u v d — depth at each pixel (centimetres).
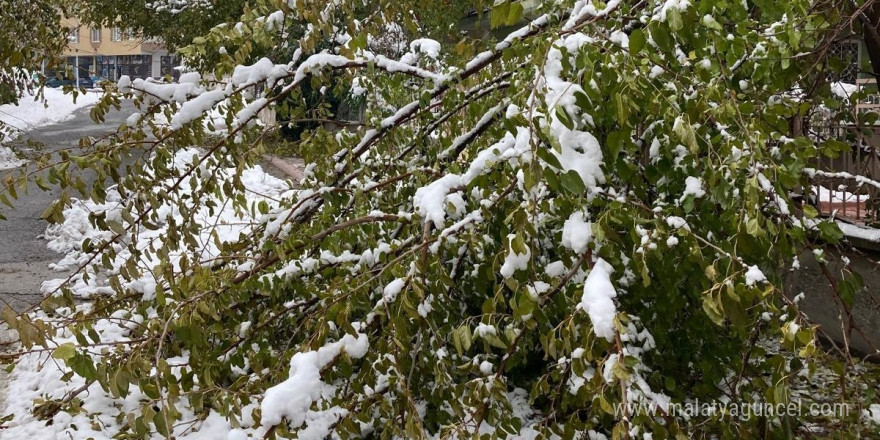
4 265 782
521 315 246
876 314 517
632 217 260
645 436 249
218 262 424
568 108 246
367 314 339
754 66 310
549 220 304
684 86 287
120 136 389
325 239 385
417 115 436
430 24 601
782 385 238
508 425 305
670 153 290
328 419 361
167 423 270
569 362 288
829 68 400
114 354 319
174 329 325
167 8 1523
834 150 329
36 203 1101
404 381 293
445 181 333
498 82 415
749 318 314
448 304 346
